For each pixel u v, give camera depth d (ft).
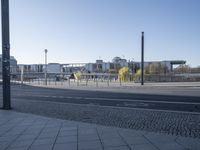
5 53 47.21
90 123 34.91
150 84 129.18
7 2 46.47
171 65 240.32
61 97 72.79
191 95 70.49
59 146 24.36
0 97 79.41
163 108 47.55
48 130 30.81
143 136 27.07
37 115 41.93
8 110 47.65
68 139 26.66
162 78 156.04
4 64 47.67
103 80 159.02
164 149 22.47
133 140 25.64
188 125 32.17
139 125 33.04
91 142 25.38
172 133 28.55
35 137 27.78
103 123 34.91
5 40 46.70
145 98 64.85
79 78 160.97
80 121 36.58
